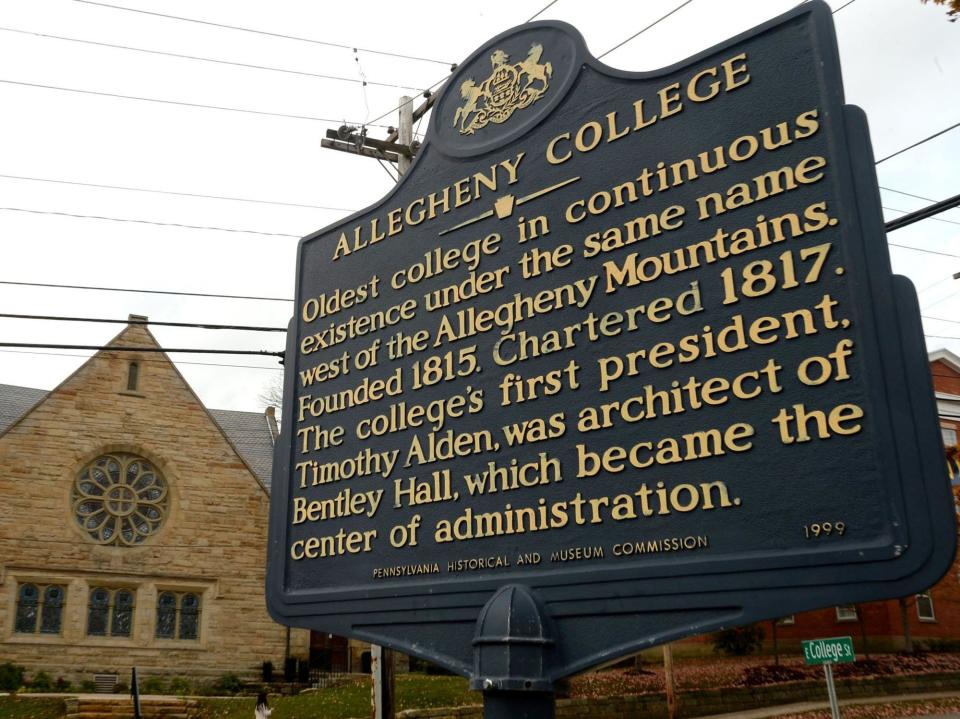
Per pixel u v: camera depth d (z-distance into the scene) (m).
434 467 7.20
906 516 4.96
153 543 29.02
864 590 4.98
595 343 6.57
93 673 27.14
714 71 6.54
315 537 7.82
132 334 30.81
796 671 27.94
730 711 24.56
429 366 7.55
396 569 7.14
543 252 7.11
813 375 5.49
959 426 33.50
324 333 8.55
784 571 5.26
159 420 30.22
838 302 5.52
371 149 17.30
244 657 28.81
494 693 5.96
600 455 6.28
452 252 7.77
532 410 6.75
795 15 6.21
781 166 6.00
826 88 5.93
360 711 22.61
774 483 5.46
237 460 30.78
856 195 5.63
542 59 7.70
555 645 6.02
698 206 6.32
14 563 27.27
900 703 25.27
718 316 6.00
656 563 5.75
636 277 6.49
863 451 5.20
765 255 5.91
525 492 6.59
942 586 32.47
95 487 29.09
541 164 7.39
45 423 28.86
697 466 5.80
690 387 5.98
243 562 29.77
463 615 6.56
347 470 7.82
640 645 5.68
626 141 6.89
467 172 7.93
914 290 5.27
